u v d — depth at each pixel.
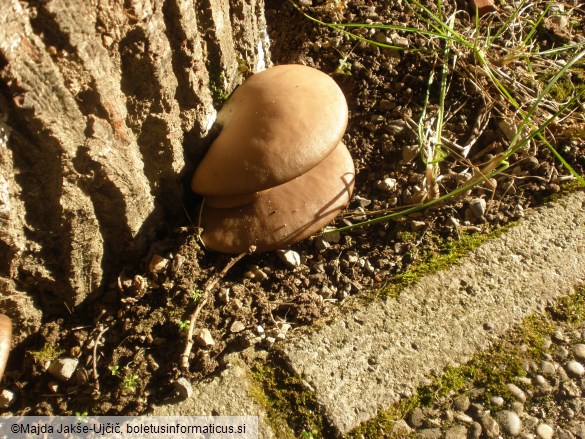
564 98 0.46
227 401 0.36
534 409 0.36
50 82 0.30
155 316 0.38
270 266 0.40
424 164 0.44
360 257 0.41
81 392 0.37
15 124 0.31
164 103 0.35
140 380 0.37
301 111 0.37
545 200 0.43
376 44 0.44
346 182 0.41
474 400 0.36
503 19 0.50
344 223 0.42
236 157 0.37
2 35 0.28
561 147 0.44
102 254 0.37
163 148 0.37
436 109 0.45
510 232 0.41
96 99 0.32
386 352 0.37
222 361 0.37
